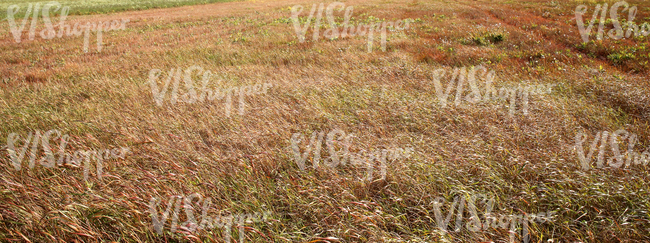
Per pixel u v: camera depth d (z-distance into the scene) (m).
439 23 13.31
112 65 8.30
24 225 2.56
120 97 5.71
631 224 2.34
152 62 8.48
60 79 7.14
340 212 2.78
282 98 5.39
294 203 2.93
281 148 3.82
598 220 2.50
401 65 7.02
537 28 11.38
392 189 3.02
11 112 5.00
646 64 6.39
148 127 4.37
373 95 5.28
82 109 5.06
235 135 4.09
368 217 2.57
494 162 3.22
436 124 4.23
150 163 3.54
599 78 5.29
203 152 3.75
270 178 3.30
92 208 2.72
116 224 2.63
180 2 36.69
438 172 3.10
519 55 7.71
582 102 4.60
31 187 2.97
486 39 9.72
